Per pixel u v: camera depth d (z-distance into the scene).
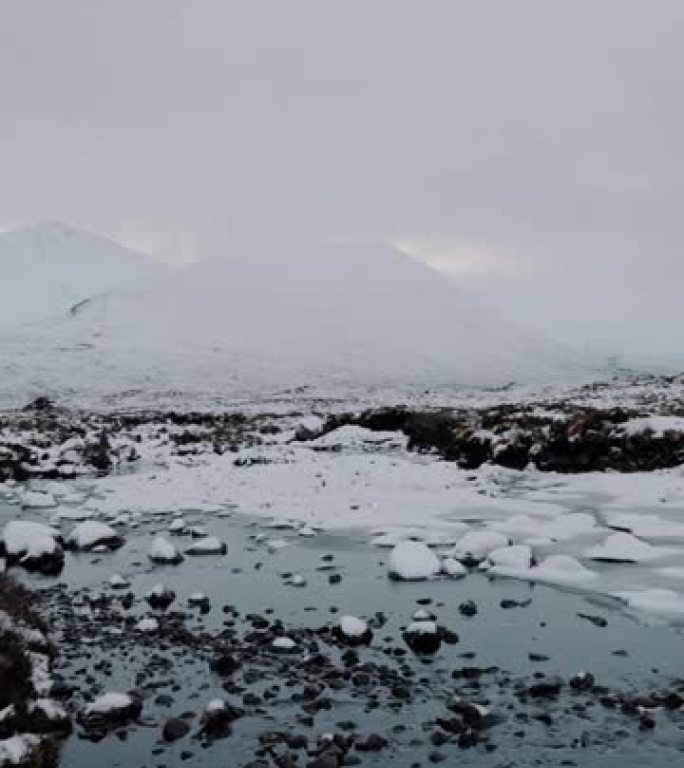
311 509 24.05
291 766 8.17
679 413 39.53
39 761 8.02
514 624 12.80
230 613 13.77
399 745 8.63
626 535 17.52
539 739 8.72
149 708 9.70
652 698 9.70
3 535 18.66
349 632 12.09
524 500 24.31
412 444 39.00
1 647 10.77
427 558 16.28
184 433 48.44
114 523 22.70
